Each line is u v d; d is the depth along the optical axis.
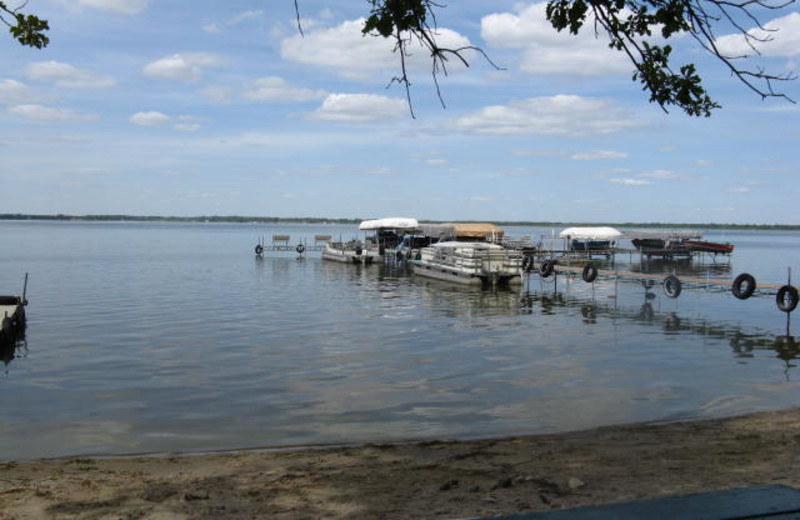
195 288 34.28
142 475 7.48
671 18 5.37
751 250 102.44
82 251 73.62
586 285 36.88
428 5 5.19
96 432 10.10
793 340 19.03
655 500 3.40
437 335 19.80
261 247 63.81
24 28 5.77
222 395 12.43
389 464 7.87
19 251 72.38
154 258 61.62
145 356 16.25
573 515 3.22
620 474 6.99
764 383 13.51
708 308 26.66
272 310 25.56
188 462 8.18
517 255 35.44
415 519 5.67
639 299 30.06
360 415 11.05
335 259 57.38
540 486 6.58
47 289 32.97
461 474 7.26
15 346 17.52
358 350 17.25
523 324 22.22
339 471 7.54
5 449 9.25
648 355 16.67
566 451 8.30
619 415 11.01
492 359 16.09
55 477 7.35
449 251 39.19
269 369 14.80
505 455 8.16
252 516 5.88
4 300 19.75
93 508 6.12
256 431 10.15
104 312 24.52
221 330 20.48
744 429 9.29
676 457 7.73
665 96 6.00
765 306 27.17
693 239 69.06
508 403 11.85
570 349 17.52
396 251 55.69
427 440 9.51
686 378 13.98
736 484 6.43
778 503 3.30
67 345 17.70
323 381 13.63
